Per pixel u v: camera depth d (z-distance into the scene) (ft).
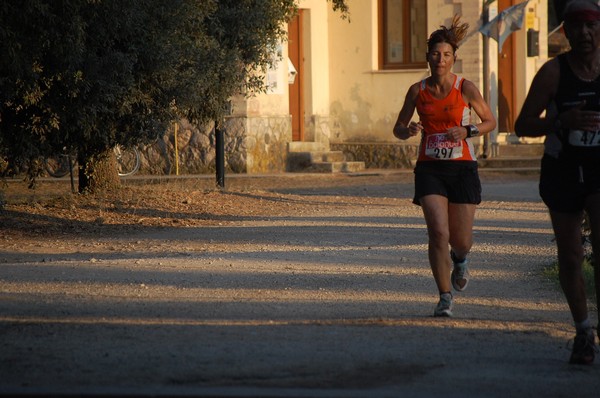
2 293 89.51
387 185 223.51
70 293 89.97
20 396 52.24
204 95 168.66
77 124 143.74
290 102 265.95
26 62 130.21
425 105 79.41
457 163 79.25
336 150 270.26
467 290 96.22
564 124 62.23
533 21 273.54
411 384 57.06
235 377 57.77
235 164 247.09
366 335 71.31
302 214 169.68
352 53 266.98
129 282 97.25
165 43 147.54
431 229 78.79
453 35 79.10
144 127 159.74
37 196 191.72
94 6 134.41
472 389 56.54
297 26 264.72
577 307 65.51
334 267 110.42
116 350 64.95
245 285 96.78
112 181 179.52
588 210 64.28
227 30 169.99
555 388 57.77
